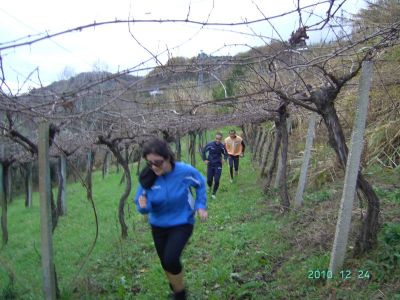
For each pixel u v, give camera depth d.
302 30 4.30
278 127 10.78
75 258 8.32
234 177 16.03
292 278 5.25
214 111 11.75
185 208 4.60
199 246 7.53
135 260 7.39
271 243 6.74
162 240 4.67
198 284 5.63
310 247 6.09
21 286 6.46
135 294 5.87
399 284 4.36
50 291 4.97
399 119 9.20
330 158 10.54
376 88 9.37
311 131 8.45
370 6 6.46
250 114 10.77
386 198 6.93
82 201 16.19
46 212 4.91
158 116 8.82
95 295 5.88
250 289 5.27
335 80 4.95
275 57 4.64
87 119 6.01
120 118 6.58
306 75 6.72
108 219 12.14
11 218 14.49
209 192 13.56
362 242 5.11
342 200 4.95
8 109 4.41
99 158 26.81
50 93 4.34
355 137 4.86
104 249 8.61
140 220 11.00
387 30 4.30
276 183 11.48
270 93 7.00
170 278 4.61
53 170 19.48
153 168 4.44
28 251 9.49
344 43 5.55
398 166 8.46
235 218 9.34
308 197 8.96
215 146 12.88
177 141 16.31
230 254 6.66
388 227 5.39
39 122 4.96
